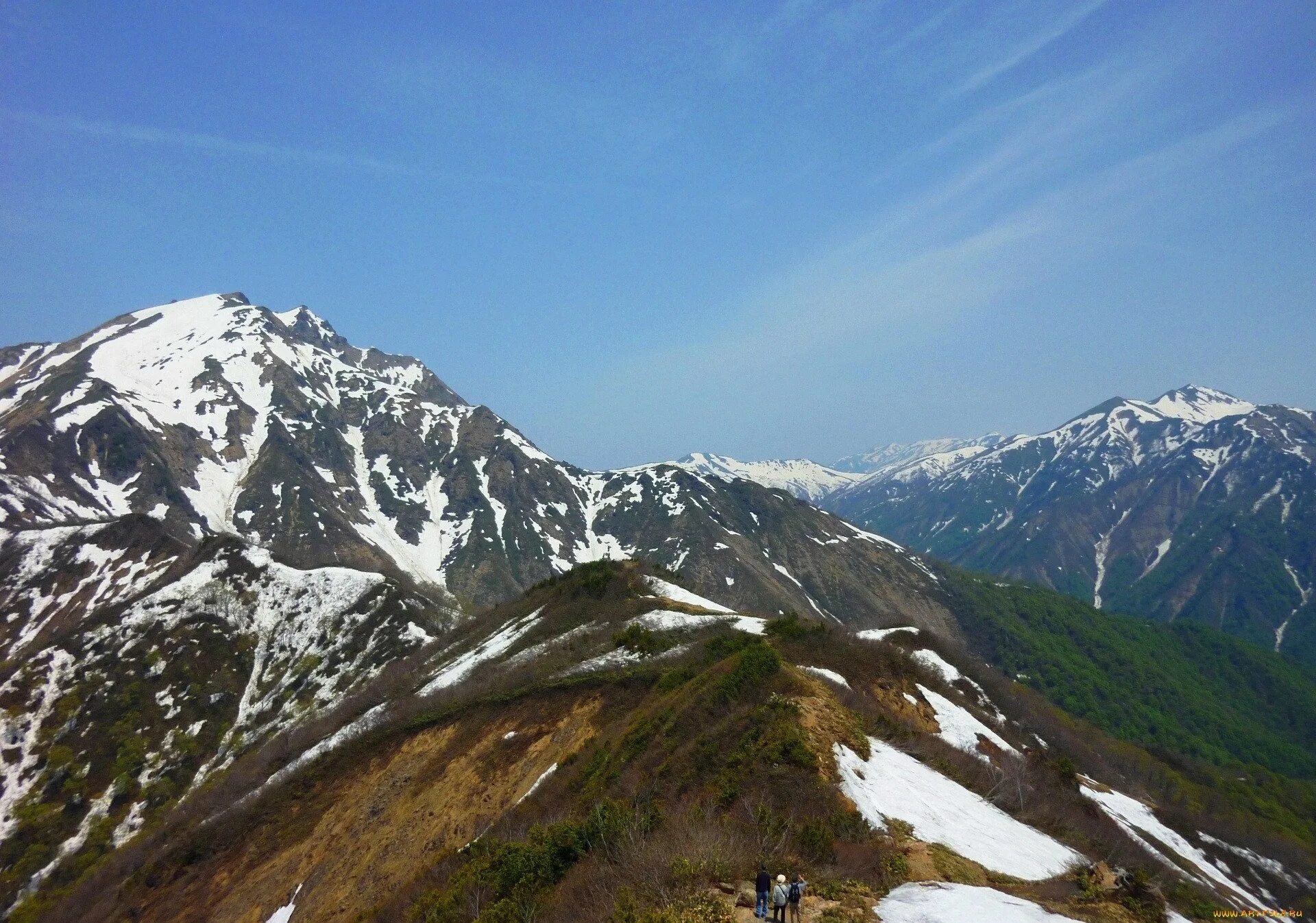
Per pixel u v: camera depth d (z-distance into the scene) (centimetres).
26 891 7562
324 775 6109
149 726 9888
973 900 2148
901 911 2052
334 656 11300
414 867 4616
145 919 5356
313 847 5325
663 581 9800
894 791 2989
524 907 2575
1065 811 3534
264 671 11269
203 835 5934
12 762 9094
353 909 4494
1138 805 5431
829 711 3522
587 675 6091
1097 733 8725
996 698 7119
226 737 10019
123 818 8581
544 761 5041
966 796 3278
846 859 2403
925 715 5016
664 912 1995
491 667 7806
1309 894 4634
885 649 5791
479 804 4938
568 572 10750
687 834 2564
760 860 2342
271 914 4869
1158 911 2392
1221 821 6325
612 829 2809
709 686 4219
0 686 9969
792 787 2784
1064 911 2261
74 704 9919
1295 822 8238
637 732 4303
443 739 5834
